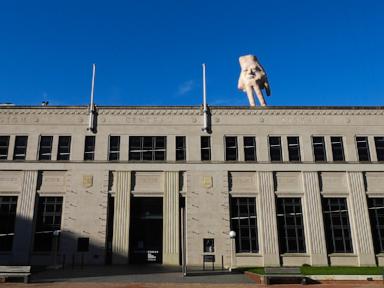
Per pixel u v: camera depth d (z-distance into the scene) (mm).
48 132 40906
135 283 23625
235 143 41656
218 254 38188
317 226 39312
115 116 41625
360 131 42344
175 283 23953
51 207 39312
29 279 23766
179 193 39812
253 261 38219
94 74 42375
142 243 39281
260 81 47969
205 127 41344
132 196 39719
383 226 40062
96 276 27188
